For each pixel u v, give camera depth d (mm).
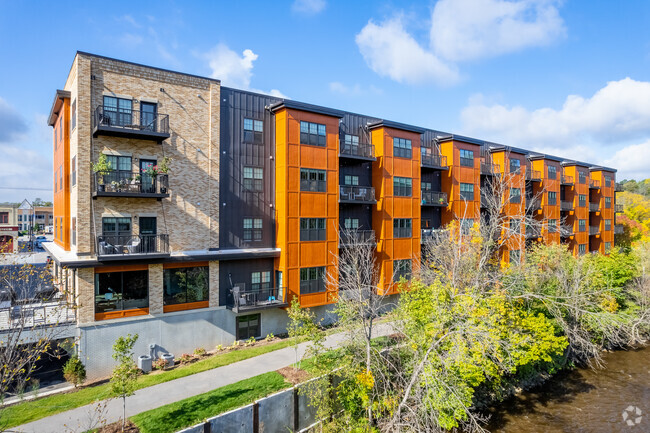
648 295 30484
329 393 16312
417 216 29656
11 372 13773
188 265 20656
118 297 18703
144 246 19406
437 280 18672
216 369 17609
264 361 18594
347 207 27562
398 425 13758
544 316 22281
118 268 18578
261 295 22984
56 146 26594
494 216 22172
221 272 21844
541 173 41469
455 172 33031
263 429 14602
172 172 20391
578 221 46562
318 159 24453
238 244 22672
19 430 12406
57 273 24922
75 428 12523
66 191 21875
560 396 21359
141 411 13688
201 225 21266
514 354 17719
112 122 18766
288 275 23000
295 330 17219
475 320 15836
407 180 29062
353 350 16938
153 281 19562
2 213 65000
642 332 30234
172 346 19984
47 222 76188
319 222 24391
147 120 19812
